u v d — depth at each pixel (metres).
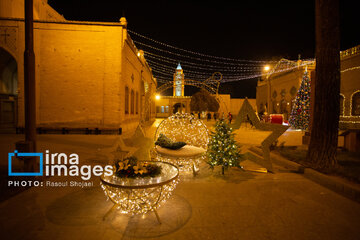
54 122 11.68
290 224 2.81
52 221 2.84
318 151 4.95
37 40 11.55
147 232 2.62
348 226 2.77
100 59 11.73
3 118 13.48
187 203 3.40
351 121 14.87
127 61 13.30
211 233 2.60
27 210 3.12
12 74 14.04
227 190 3.95
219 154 4.93
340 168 4.67
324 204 3.39
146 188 2.81
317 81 5.07
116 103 11.76
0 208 3.17
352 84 14.81
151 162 3.74
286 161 5.71
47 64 11.64
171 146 5.14
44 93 11.63
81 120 11.73
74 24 11.63
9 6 13.48
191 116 6.43
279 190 3.96
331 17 4.89
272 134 5.00
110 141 9.32
